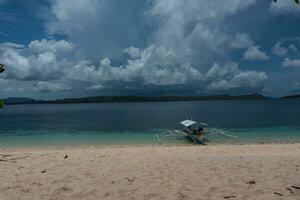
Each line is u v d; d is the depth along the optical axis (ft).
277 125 118.21
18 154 43.86
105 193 21.95
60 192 22.40
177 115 215.31
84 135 92.17
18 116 238.48
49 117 214.69
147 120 163.63
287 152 45.91
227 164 31.14
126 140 78.48
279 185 23.02
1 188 23.56
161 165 31.14
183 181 24.56
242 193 21.18
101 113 273.54
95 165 31.96
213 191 21.75
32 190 22.99
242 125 120.47
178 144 69.62
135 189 22.74
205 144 68.90
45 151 52.16
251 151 47.44
